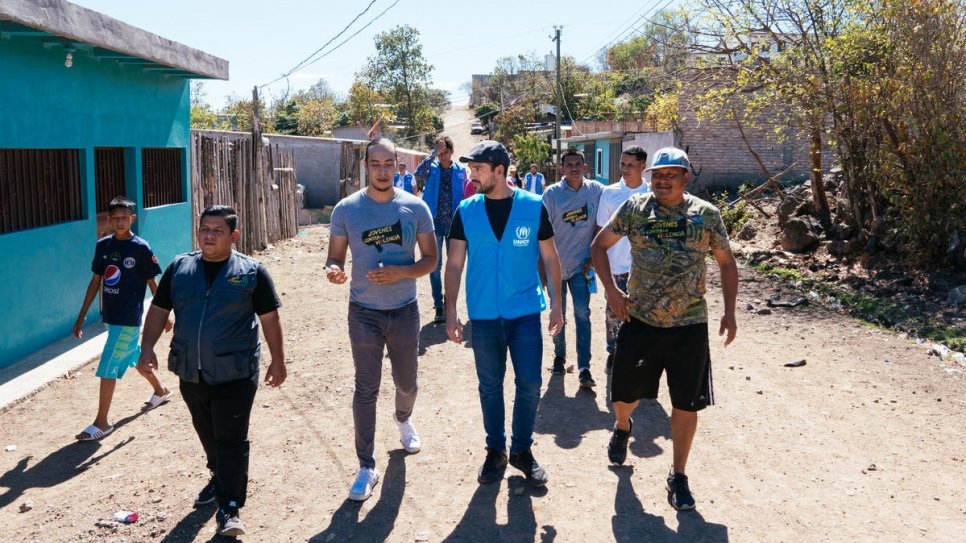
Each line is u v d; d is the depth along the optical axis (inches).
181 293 155.6
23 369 276.4
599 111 2183.8
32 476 190.5
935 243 405.1
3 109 275.1
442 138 333.7
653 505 170.4
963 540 154.9
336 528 162.6
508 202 172.6
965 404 233.5
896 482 181.6
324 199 1146.0
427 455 199.3
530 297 174.6
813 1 495.8
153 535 160.4
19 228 296.5
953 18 397.1
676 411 166.6
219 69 446.0
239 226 545.3
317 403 241.9
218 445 157.5
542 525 162.2
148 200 413.4
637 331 167.8
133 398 251.1
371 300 176.7
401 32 2682.1
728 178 874.1
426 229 179.8
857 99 431.2
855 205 457.1
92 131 343.6
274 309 161.0
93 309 348.5
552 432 213.5
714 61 631.8
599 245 173.5
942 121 389.4
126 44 324.8
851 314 353.1
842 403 236.1
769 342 307.1
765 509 168.4
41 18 258.8
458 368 275.7
